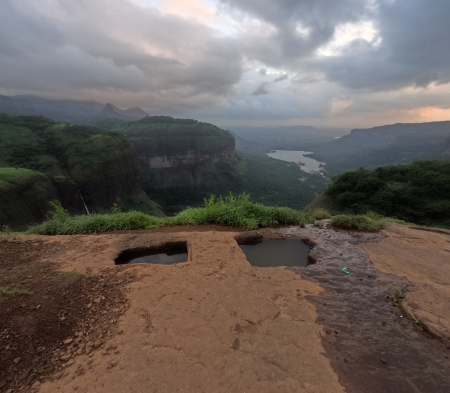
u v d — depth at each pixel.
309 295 3.18
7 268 3.72
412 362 2.18
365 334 2.51
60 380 1.95
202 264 3.96
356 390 1.90
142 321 2.60
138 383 1.91
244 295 3.12
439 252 4.61
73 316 2.64
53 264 3.90
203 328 2.51
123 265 3.90
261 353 2.22
